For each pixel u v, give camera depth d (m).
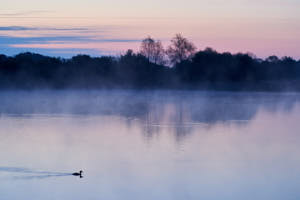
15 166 46.38
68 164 47.28
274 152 53.50
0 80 194.50
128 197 37.06
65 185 40.16
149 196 37.50
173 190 38.91
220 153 52.72
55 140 61.38
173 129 72.38
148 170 44.97
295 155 51.91
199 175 43.34
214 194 38.03
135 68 198.12
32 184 40.66
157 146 57.00
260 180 41.69
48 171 44.66
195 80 196.62
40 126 76.38
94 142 60.00
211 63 193.25
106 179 42.06
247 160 49.53
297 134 67.12
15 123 80.69
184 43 193.38
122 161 48.66
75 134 67.00
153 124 79.62
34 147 56.34
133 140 61.53
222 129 72.62
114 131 70.12
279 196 37.50
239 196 37.47
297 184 40.69
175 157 50.59
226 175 43.47
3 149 54.81
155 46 196.88
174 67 195.00
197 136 65.06
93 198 36.94
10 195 37.56
